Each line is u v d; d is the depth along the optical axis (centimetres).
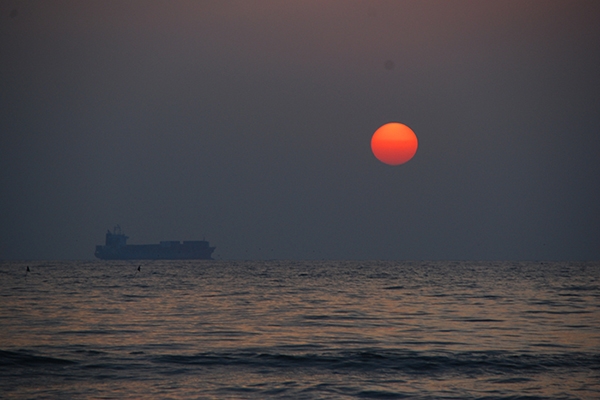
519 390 10200
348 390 10138
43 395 9688
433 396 9781
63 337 15538
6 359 12194
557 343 14938
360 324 18762
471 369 11762
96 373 11212
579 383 10694
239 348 13938
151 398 9525
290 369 11681
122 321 19250
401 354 13125
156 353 13175
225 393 9869
